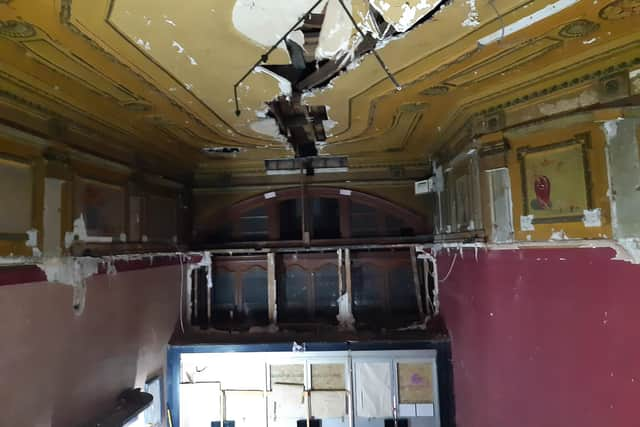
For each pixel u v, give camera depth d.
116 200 3.49
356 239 5.16
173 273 4.54
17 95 2.39
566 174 2.37
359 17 1.92
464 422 3.89
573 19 1.90
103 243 3.26
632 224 2.04
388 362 4.37
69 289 2.79
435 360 4.31
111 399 3.24
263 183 5.28
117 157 3.56
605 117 2.15
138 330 3.73
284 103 3.23
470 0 1.76
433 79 2.59
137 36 2.01
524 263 2.65
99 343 3.11
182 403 4.39
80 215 2.98
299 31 2.04
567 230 2.35
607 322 2.11
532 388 2.59
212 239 5.27
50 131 2.70
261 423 4.39
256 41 2.11
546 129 2.49
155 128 3.54
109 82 2.53
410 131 3.91
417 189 5.09
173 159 4.58
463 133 3.41
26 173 2.48
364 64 2.37
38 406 2.46
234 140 4.11
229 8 1.81
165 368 4.31
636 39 2.03
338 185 5.23
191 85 2.64
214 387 4.43
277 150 4.64
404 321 4.86
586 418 2.20
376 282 5.08
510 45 2.15
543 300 2.50
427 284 4.89
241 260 5.16
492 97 2.81
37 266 2.52
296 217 5.30
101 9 1.76
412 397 4.33
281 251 5.03
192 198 5.25
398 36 2.06
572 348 2.30
